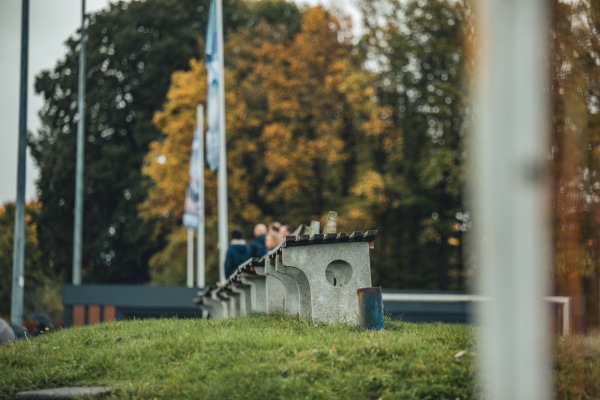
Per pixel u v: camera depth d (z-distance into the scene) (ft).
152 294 287.28
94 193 445.37
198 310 286.05
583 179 82.84
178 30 456.04
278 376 73.41
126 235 437.58
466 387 70.13
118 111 452.76
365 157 371.56
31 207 458.50
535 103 34.47
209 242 392.47
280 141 375.86
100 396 75.10
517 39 34.42
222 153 258.37
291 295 121.60
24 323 274.98
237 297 171.42
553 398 71.46
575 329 96.63
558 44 74.28
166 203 402.31
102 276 451.53
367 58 374.84
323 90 374.84
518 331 35.45
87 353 88.63
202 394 71.56
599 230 84.33
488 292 35.58
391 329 102.58
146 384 75.46
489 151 34.86
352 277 108.06
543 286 35.12
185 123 398.01
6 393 78.07
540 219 34.76
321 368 74.79
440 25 363.76
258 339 85.71
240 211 394.93
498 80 34.63
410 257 378.53
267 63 400.06
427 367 73.36
